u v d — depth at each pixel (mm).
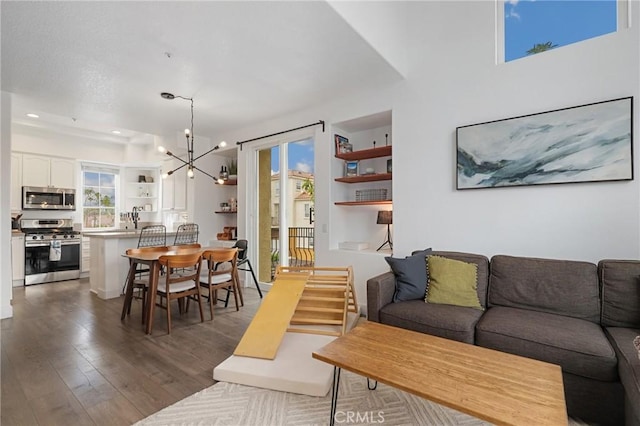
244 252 4465
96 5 2141
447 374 1452
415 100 3354
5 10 2170
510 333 1943
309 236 4598
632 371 1448
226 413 1812
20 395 2008
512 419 1139
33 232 5699
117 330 3141
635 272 2059
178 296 3219
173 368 2354
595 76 2445
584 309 2137
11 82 3340
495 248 2877
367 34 2670
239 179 5305
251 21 2355
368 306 2549
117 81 3350
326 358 1614
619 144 2338
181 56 2852
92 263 4777
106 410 1854
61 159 6281
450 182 3133
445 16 3193
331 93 3785
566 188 2561
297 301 2863
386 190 4066
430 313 2283
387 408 1866
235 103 4039
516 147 2746
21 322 3383
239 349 2414
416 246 3328
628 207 2332
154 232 5285
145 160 7223
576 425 1711
